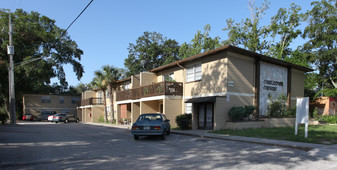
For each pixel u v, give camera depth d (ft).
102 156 25.50
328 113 79.25
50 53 112.47
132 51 143.64
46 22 112.47
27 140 38.22
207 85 58.54
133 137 44.04
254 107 54.80
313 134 40.60
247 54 56.29
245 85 56.75
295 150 28.76
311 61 90.79
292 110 61.93
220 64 55.26
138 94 75.36
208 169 20.10
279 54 100.07
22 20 100.12
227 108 53.06
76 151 28.48
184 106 65.62
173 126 63.98
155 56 142.72
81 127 74.69
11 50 75.61
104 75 101.71
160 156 25.54
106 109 110.83
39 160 23.39
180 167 20.77
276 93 62.90
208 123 58.08
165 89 63.57
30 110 150.20
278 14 103.81
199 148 30.83
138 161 23.12
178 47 145.59
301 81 72.33
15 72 102.99
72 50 119.34
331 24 85.20
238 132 44.70
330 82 98.63
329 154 25.52
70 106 163.94
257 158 24.36
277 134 41.11
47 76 107.14
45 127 72.33
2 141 36.76
